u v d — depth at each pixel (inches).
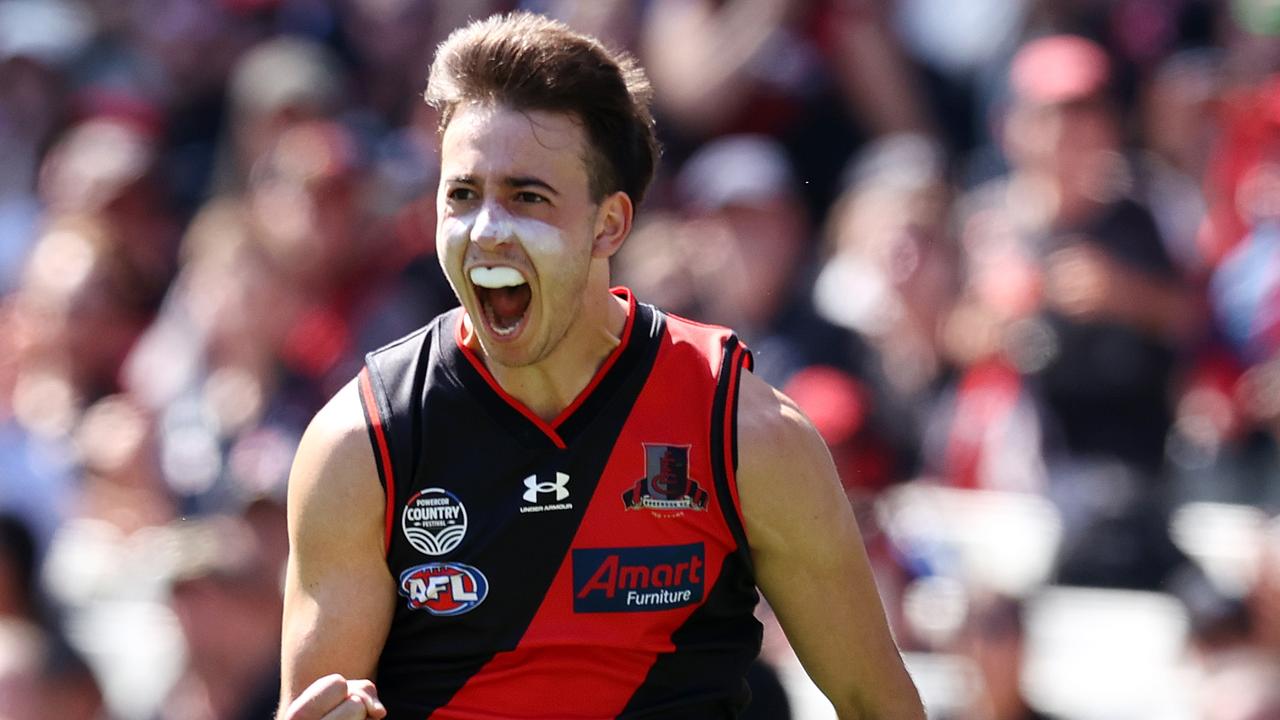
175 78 1246.9
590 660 387.9
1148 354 869.8
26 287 1097.4
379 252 985.5
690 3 1057.5
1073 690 773.9
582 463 386.6
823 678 420.2
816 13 1052.5
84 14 1305.4
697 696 396.5
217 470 927.0
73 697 788.6
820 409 826.8
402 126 1186.0
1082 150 902.4
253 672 758.5
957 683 751.7
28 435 1000.9
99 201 1071.0
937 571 801.6
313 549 388.5
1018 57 1061.8
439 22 1184.2
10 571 789.9
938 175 966.4
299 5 1251.2
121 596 884.6
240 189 1098.1
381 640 392.2
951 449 882.8
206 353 970.7
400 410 388.5
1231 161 968.3
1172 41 1099.3
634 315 395.2
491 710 388.5
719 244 927.0
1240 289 905.5
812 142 1050.7
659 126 1051.9
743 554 396.2
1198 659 725.9
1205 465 874.8
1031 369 870.4
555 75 373.1
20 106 1240.8
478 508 385.7
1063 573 812.0
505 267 368.5
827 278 933.2
